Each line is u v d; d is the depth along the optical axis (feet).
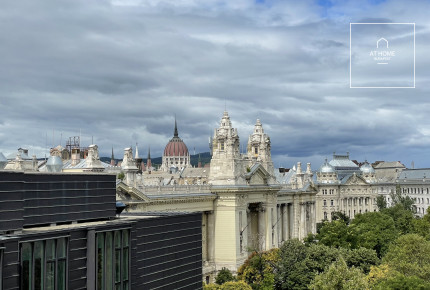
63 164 518.37
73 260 197.88
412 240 421.59
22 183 188.65
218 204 525.34
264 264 444.14
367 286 326.44
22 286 177.78
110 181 238.48
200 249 291.58
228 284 404.57
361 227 578.25
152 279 246.68
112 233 215.31
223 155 531.50
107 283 212.43
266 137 613.93
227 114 542.57
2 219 180.34
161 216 260.62
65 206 213.87
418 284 332.60
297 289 426.51
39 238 183.11
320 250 443.32
